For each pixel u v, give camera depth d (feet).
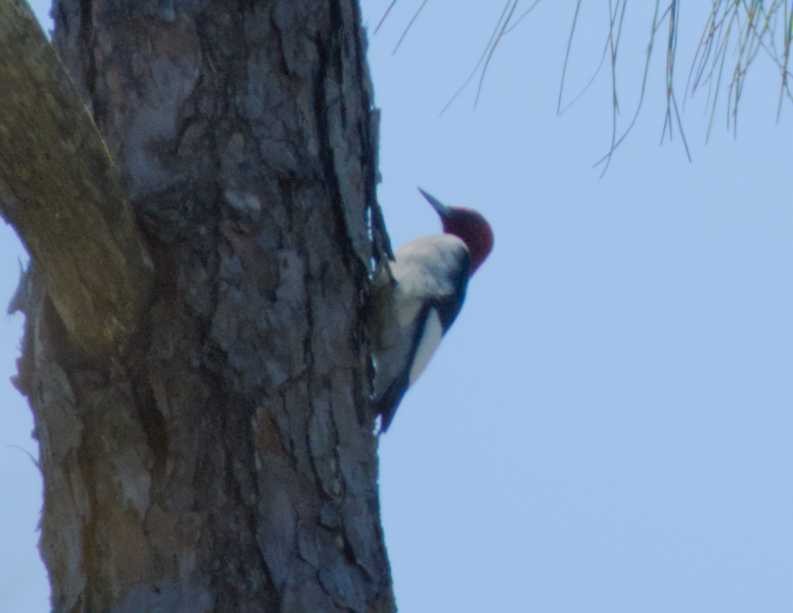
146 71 27.89
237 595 25.61
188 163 27.43
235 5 28.45
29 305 27.35
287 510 26.35
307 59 28.94
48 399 26.50
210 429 26.18
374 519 27.50
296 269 27.73
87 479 26.11
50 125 23.80
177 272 26.53
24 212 24.58
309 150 28.58
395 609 27.40
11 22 23.03
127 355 26.16
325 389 27.50
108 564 25.84
